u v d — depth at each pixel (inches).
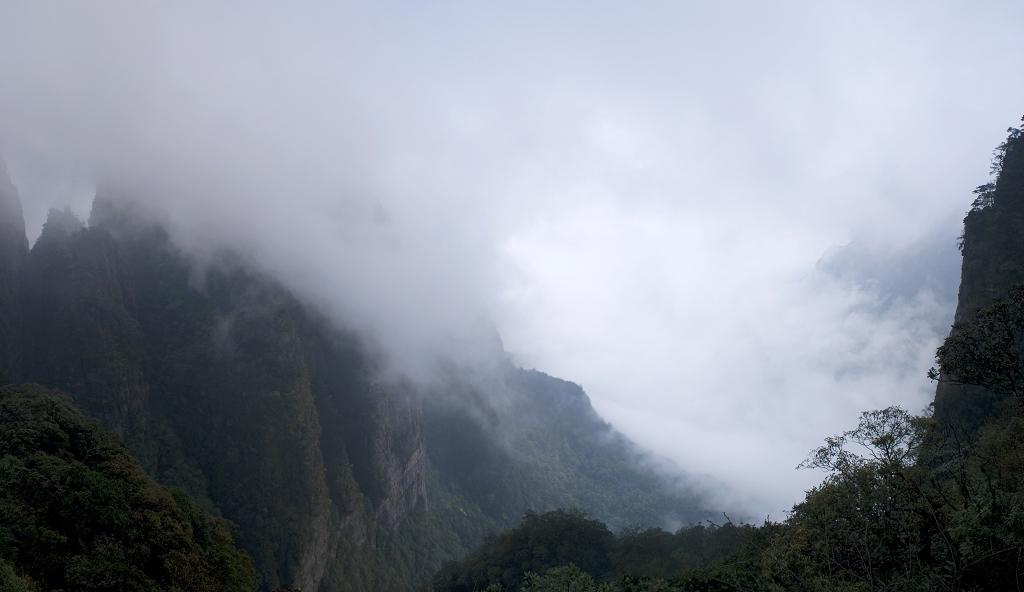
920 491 526.0
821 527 533.3
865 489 527.5
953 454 597.9
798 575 523.8
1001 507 470.3
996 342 765.3
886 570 506.6
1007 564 453.7
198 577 1080.2
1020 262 1786.4
